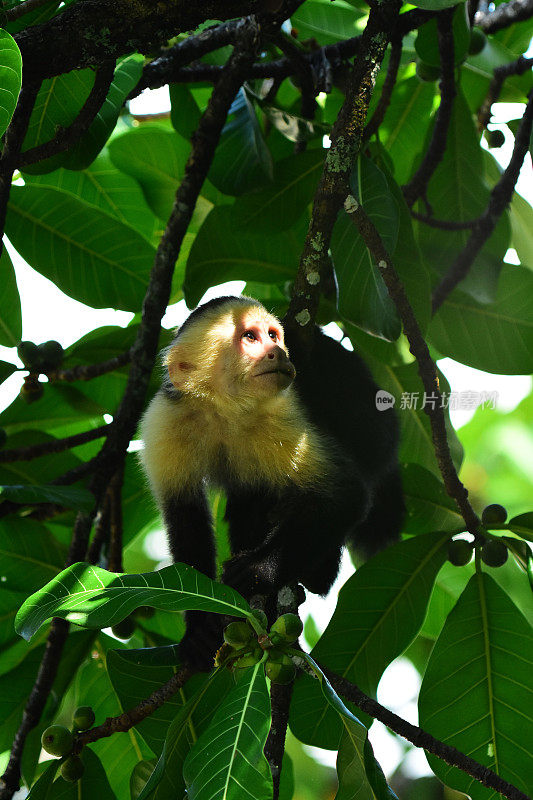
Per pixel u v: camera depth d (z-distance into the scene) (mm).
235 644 5629
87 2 6793
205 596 5625
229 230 9555
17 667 8570
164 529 9227
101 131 8109
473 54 9812
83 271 9781
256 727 5086
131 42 6910
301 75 9375
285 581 7477
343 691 6070
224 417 8812
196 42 9508
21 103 7074
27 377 9250
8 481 9602
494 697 6941
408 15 8859
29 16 7551
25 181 10906
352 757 5617
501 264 9172
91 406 10039
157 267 9078
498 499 15703
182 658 7168
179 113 10359
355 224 6887
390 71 8773
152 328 9086
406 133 11172
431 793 12430
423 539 7719
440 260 9758
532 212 10570
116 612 5414
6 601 8906
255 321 8945
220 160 9430
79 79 7828
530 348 8977
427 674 7070
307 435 8523
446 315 9102
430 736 5934
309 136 9531
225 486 9312
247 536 8914
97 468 8820
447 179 9977
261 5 7152
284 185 9297
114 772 8344
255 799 4805
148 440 9141
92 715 6641
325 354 9438
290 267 9789
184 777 5016
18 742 7891
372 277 7473
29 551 8992
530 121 9047
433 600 10188
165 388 9344
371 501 9062
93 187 11078
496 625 7137
